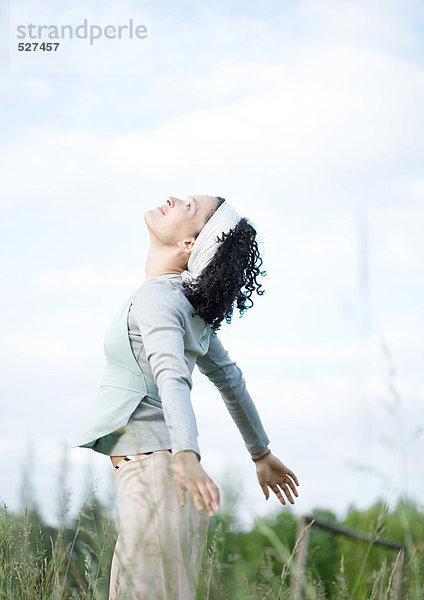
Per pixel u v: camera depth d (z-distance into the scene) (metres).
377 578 2.71
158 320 2.71
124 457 2.72
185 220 2.99
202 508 2.37
